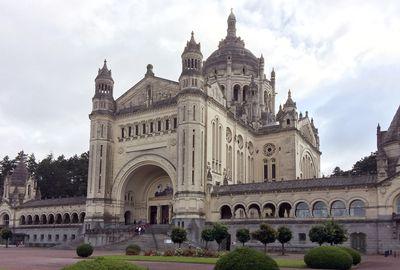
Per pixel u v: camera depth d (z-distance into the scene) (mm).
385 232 63688
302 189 71875
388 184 65000
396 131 73562
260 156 103250
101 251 69062
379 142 77938
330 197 69625
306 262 38594
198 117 80500
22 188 118625
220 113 88375
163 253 57500
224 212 79375
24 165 126438
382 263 44875
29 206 109125
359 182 67938
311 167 115062
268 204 74875
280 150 101062
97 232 79688
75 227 96625
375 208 65688
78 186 148375
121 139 92875
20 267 36969
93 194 88750
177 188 79250
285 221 71500
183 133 80188
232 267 24891
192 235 74875
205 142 81562
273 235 59062
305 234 69500
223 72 115562
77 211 99812
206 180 80062
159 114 88750
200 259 48469
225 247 75312
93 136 92062
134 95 94625
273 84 127125
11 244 103812
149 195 95438
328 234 55531
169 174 84625
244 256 25172
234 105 100375
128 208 93062
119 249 71875
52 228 100875
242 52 119562
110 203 90125
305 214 71312
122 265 18344
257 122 106188
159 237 73250
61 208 102875
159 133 87750
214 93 88500
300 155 104562
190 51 83625
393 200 64438
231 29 124062
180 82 83562
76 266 17906
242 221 75000
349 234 66188
